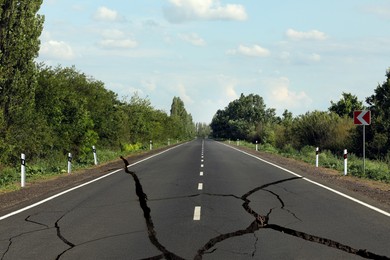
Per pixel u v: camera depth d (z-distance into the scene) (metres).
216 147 53.06
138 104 49.94
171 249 6.33
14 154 20.08
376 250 6.30
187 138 136.38
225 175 17.44
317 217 8.77
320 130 36.00
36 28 20.47
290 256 5.97
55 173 20.14
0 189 13.97
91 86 32.38
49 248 6.43
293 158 31.03
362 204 10.42
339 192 12.57
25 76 19.77
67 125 25.81
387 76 29.14
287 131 47.25
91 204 10.55
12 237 7.16
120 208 9.92
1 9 18.81
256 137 80.62
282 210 9.55
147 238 7.02
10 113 19.55
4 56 19.06
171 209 9.71
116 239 6.97
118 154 34.81
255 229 7.66
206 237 7.06
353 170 19.86
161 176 17.20
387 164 24.25
